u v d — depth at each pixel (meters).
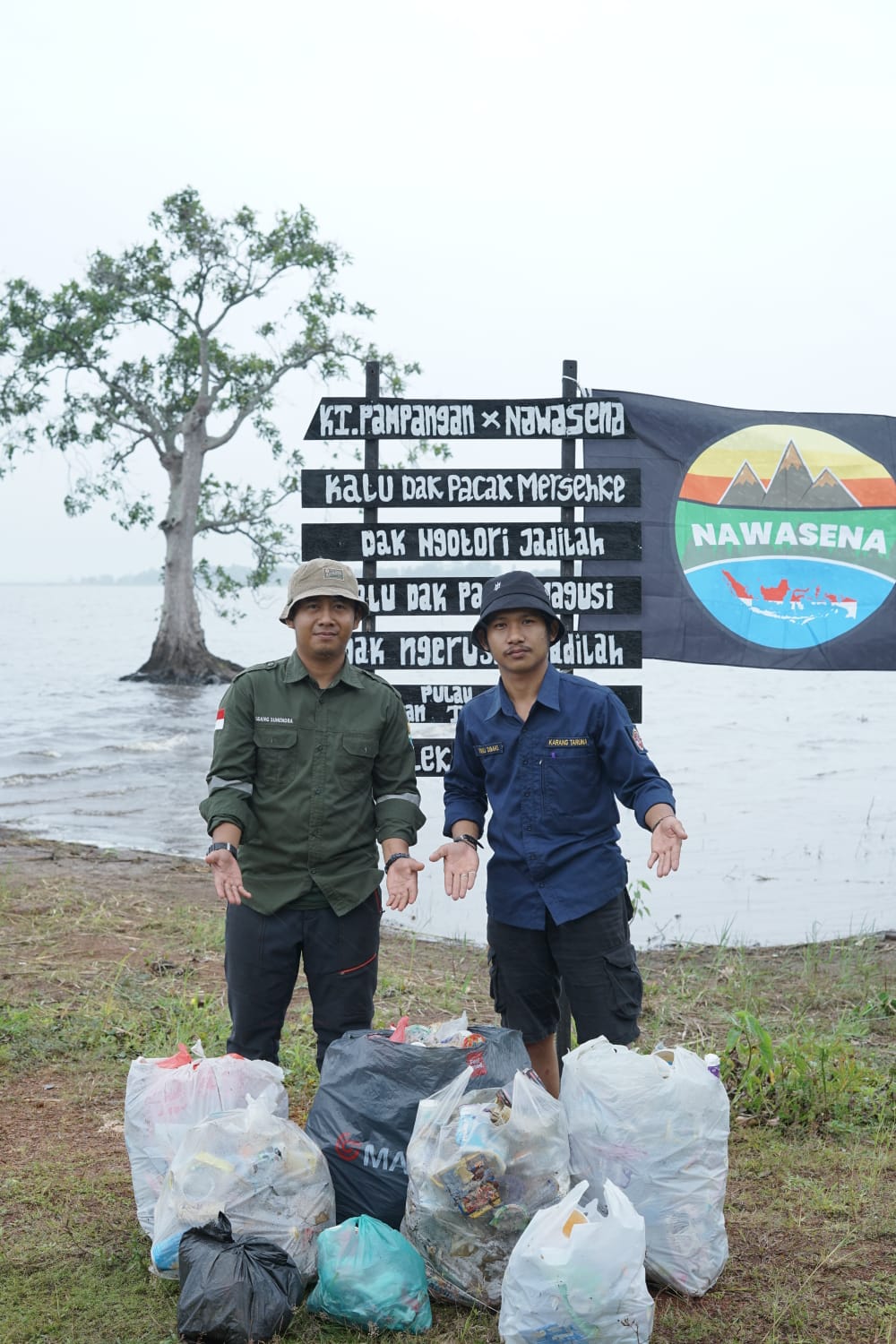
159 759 21.67
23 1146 4.59
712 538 5.88
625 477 5.49
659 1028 6.47
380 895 4.30
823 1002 7.04
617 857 4.22
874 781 17.62
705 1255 3.57
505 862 4.21
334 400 5.41
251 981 4.17
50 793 17.14
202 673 45.91
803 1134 4.84
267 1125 3.58
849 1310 3.51
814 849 12.50
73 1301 3.47
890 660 5.96
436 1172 3.47
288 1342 3.27
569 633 5.49
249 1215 3.46
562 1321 3.05
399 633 5.45
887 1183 4.37
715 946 8.62
